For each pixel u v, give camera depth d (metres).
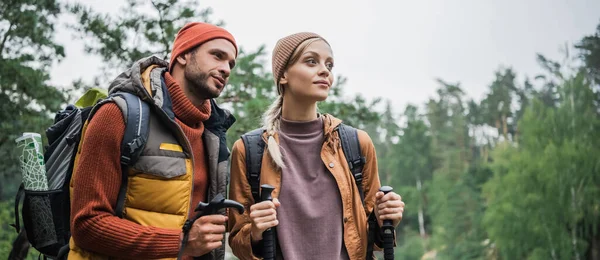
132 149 1.94
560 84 30.06
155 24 7.71
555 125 28.92
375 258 2.40
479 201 45.31
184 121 2.17
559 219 26.22
